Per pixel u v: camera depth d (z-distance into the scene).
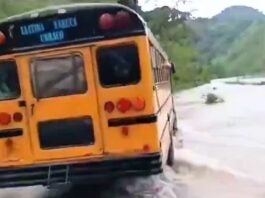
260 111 27.22
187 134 18.34
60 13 7.21
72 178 7.30
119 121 7.14
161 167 7.14
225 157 13.41
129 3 35.81
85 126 7.26
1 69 7.45
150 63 7.11
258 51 139.38
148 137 7.09
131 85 7.11
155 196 8.55
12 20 7.34
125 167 7.15
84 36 7.18
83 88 7.25
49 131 7.36
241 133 18.61
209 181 10.41
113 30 7.12
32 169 7.40
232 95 45.06
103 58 7.17
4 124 7.43
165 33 58.84
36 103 7.36
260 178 10.86
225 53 155.00
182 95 46.19
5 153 7.46
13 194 9.44
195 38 81.12
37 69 7.35
